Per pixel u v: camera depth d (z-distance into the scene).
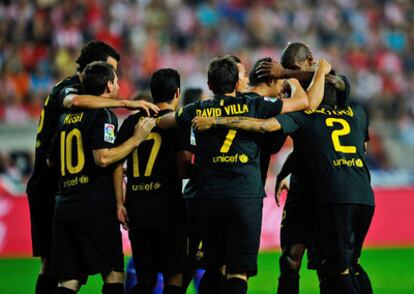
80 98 22.52
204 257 22.86
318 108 23.23
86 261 22.33
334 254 22.45
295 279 24.12
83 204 22.31
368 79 81.50
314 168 22.69
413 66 86.38
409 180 58.97
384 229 46.31
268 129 22.12
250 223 22.06
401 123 70.56
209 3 85.75
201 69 78.56
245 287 22.00
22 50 72.81
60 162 22.95
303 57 24.23
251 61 80.25
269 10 86.44
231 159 22.17
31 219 24.58
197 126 22.20
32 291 32.09
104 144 22.20
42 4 76.56
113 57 24.44
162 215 23.17
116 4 80.56
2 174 58.25
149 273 23.45
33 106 68.50
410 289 31.38
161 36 80.31
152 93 23.95
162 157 23.39
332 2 89.06
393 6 91.25
